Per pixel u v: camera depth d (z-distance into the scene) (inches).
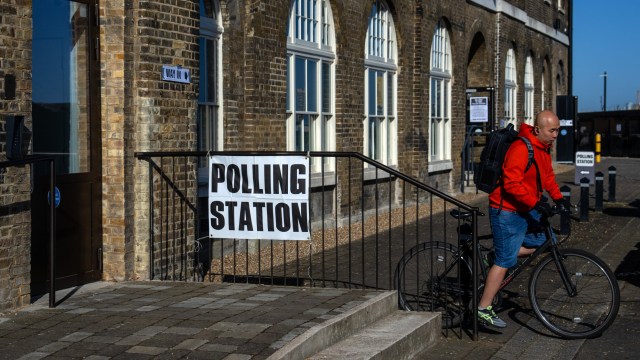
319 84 498.0
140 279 302.8
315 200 494.3
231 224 282.5
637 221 575.5
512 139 266.1
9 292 241.6
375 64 578.9
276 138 438.6
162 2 307.4
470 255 275.6
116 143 296.8
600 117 1681.8
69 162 286.8
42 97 275.9
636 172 1146.0
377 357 212.2
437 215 599.5
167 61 311.3
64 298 260.2
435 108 709.9
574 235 507.5
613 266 399.9
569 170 1133.1
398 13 608.7
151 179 299.9
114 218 298.0
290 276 357.4
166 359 189.0
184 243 324.2
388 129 609.9
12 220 243.0
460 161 765.3
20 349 197.5
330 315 231.5
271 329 215.0
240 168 280.5
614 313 264.7
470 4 775.1
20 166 246.2
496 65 861.2
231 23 400.5
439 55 716.7
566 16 1247.5
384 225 536.1
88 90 292.7
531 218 267.0
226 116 400.5
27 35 251.8
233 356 191.0
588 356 248.4
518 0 949.2
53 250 245.4
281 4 440.8
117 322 224.2
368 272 374.6
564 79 1268.5
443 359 243.9
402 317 259.3
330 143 515.5
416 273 281.4
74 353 193.9
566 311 269.9
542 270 274.2
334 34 514.3
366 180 561.3
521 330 279.0
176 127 317.1
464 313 274.4
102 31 296.0
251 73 413.4
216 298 258.1
